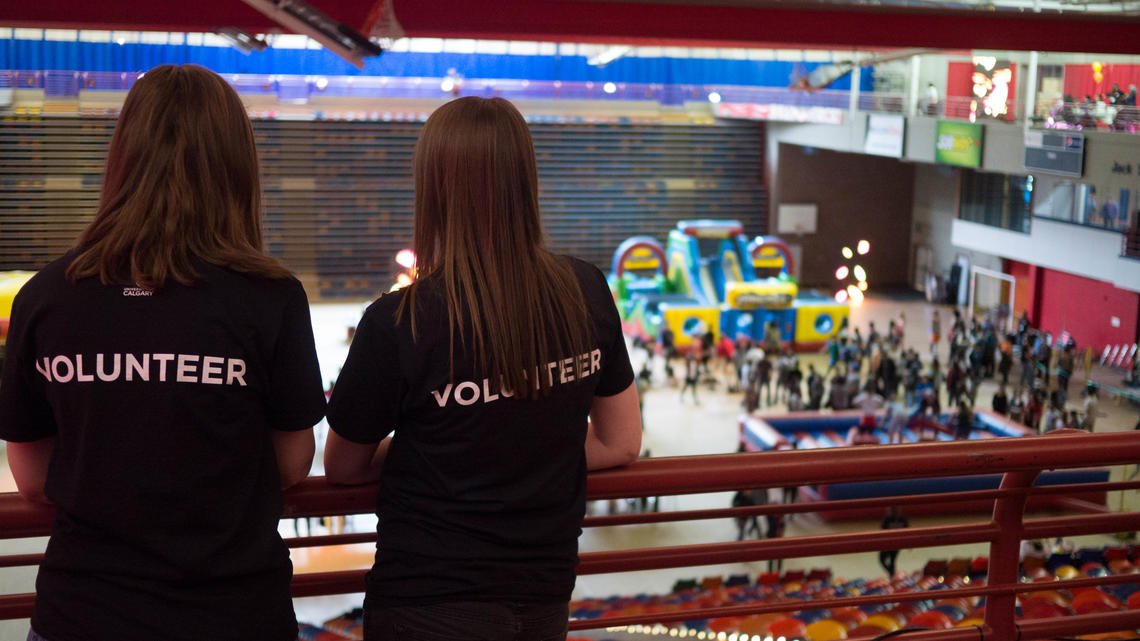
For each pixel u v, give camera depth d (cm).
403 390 165
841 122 3188
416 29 951
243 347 153
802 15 1048
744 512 215
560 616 173
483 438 164
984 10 1070
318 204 3588
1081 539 1495
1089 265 2366
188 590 151
